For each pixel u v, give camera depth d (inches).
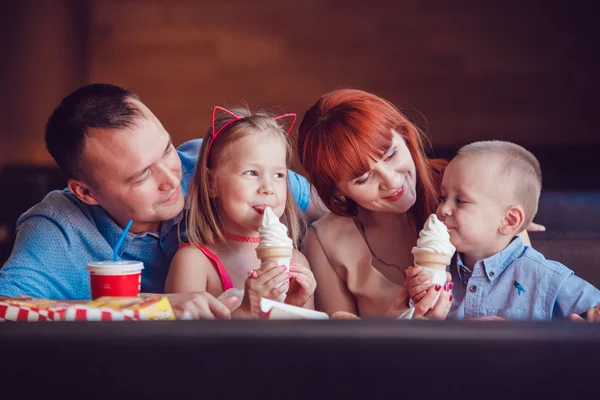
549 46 297.4
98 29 315.3
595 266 79.3
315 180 72.5
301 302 63.6
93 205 73.6
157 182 68.1
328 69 312.5
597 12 293.4
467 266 70.6
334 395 33.0
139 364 33.1
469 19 301.6
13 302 42.9
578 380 32.3
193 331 33.2
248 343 32.9
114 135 65.7
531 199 67.8
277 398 33.1
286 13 312.2
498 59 301.3
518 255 68.4
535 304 66.1
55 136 68.2
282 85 314.7
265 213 63.6
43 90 293.4
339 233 75.0
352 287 73.3
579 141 298.2
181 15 315.3
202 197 71.8
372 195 68.2
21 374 33.2
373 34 308.5
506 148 69.5
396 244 74.2
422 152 73.3
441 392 32.8
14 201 154.3
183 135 319.0
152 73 317.4
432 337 32.5
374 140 65.9
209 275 70.7
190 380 33.1
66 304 44.6
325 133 68.1
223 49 315.6
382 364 32.8
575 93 297.6
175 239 74.5
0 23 288.8
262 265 61.7
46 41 294.4
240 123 71.2
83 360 33.1
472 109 304.2
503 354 32.4
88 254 72.6
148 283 73.8
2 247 118.8
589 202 164.2
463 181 67.0
